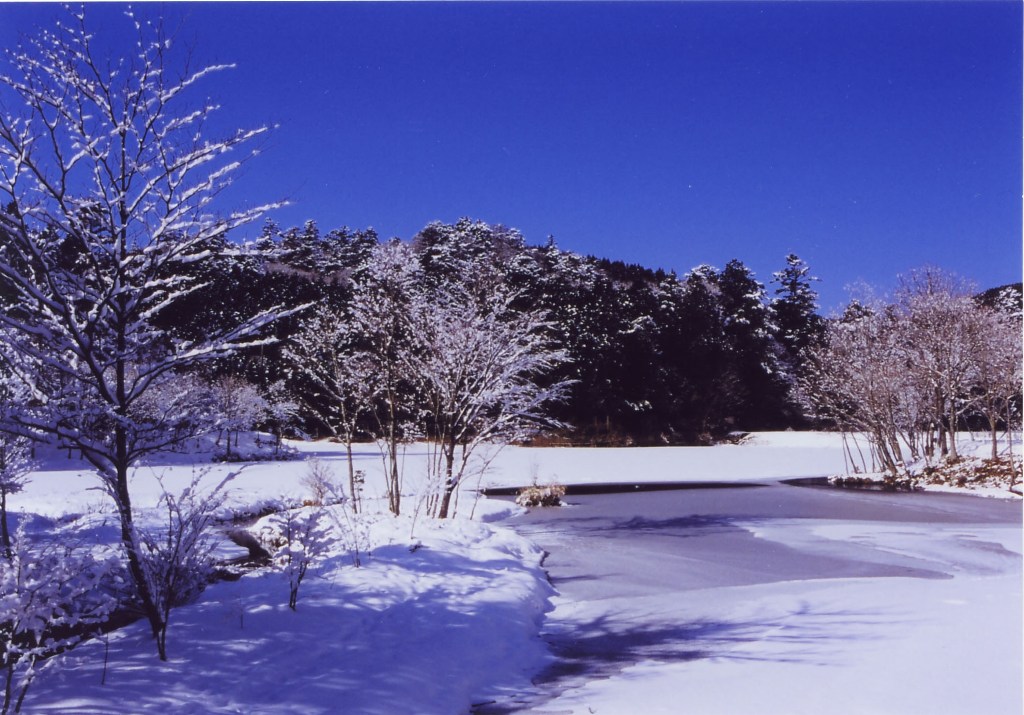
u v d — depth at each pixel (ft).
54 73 18.54
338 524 30.30
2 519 31.73
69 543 22.35
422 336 51.06
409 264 52.85
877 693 15.39
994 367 91.61
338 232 255.91
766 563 39.34
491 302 54.65
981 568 37.50
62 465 78.18
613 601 30.12
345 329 55.93
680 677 18.54
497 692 18.29
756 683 17.08
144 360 20.15
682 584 33.73
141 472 79.56
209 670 16.76
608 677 19.54
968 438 120.98
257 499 58.49
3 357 17.80
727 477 102.22
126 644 18.28
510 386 50.93
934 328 100.22
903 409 99.91
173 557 19.04
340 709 15.46
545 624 26.07
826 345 143.33
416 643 20.12
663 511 64.08
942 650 18.47
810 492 81.30
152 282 19.31
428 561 30.25
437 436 52.75
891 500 72.33
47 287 18.71
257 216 20.18
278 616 20.88
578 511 64.13
